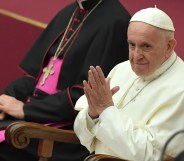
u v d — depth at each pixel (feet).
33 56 45.32
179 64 32.96
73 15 44.21
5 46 57.16
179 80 32.01
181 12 43.88
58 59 42.60
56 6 54.90
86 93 32.04
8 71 57.11
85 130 33.53
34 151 39.75
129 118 31.35
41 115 39.70
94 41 40.75
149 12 31.91
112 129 30.89
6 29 57.11
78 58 41.16
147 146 30.22
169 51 32.32
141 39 31.30
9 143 36.40
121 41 40.75
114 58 40.24
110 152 32.27
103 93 31.68
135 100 32.96
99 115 31.89
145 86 33.09
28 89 44.34
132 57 32.07
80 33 42.11
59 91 40.75
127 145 30.32
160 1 45.44
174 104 31.27
